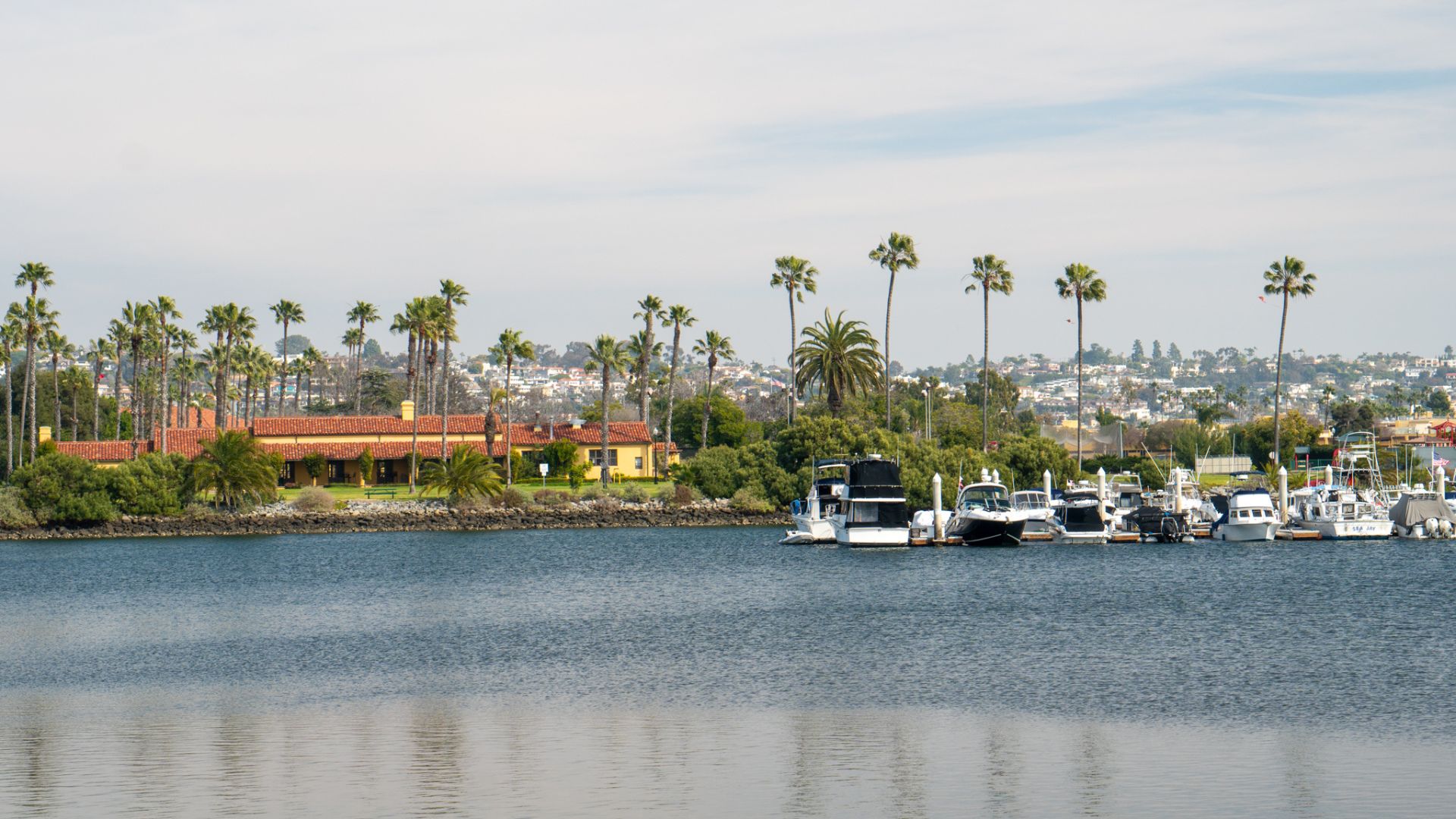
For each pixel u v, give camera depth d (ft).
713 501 423.23
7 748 115.44
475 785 100.48
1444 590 219.00
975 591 229.45
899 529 326.44
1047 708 125.90
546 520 410.93
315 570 292.20
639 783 100.42
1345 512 334.24
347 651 173.88
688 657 161.38
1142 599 212.23
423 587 254.68
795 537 341.82
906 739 113.80
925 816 91.66
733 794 97.35
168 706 135.74
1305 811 91.20
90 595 250.16
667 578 264.31
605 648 171.22
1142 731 115.14
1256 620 183.93
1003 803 94.32
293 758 110.22
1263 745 109.29
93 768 107.04
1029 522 341.00
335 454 466.29
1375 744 108.99
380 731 120.57
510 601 228.02
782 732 117.39
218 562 312.09
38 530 388.78
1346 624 178.70
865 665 152.66
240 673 156.87
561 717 126.00
